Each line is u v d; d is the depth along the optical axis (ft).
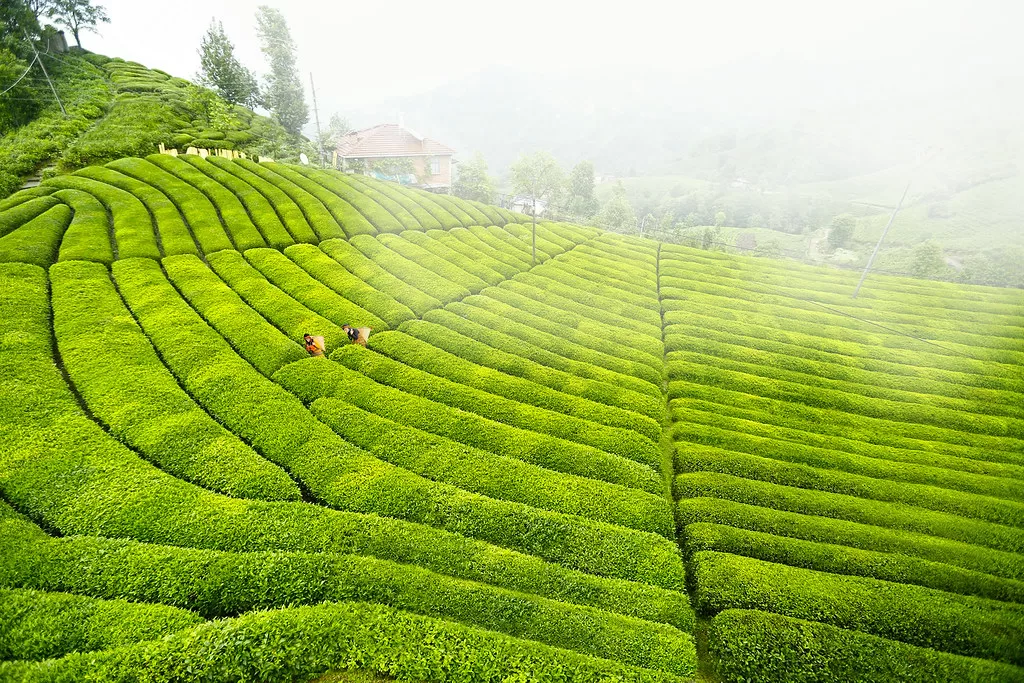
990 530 76.69
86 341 91.20
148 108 215.51
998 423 107.04
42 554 55.57
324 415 84.74
